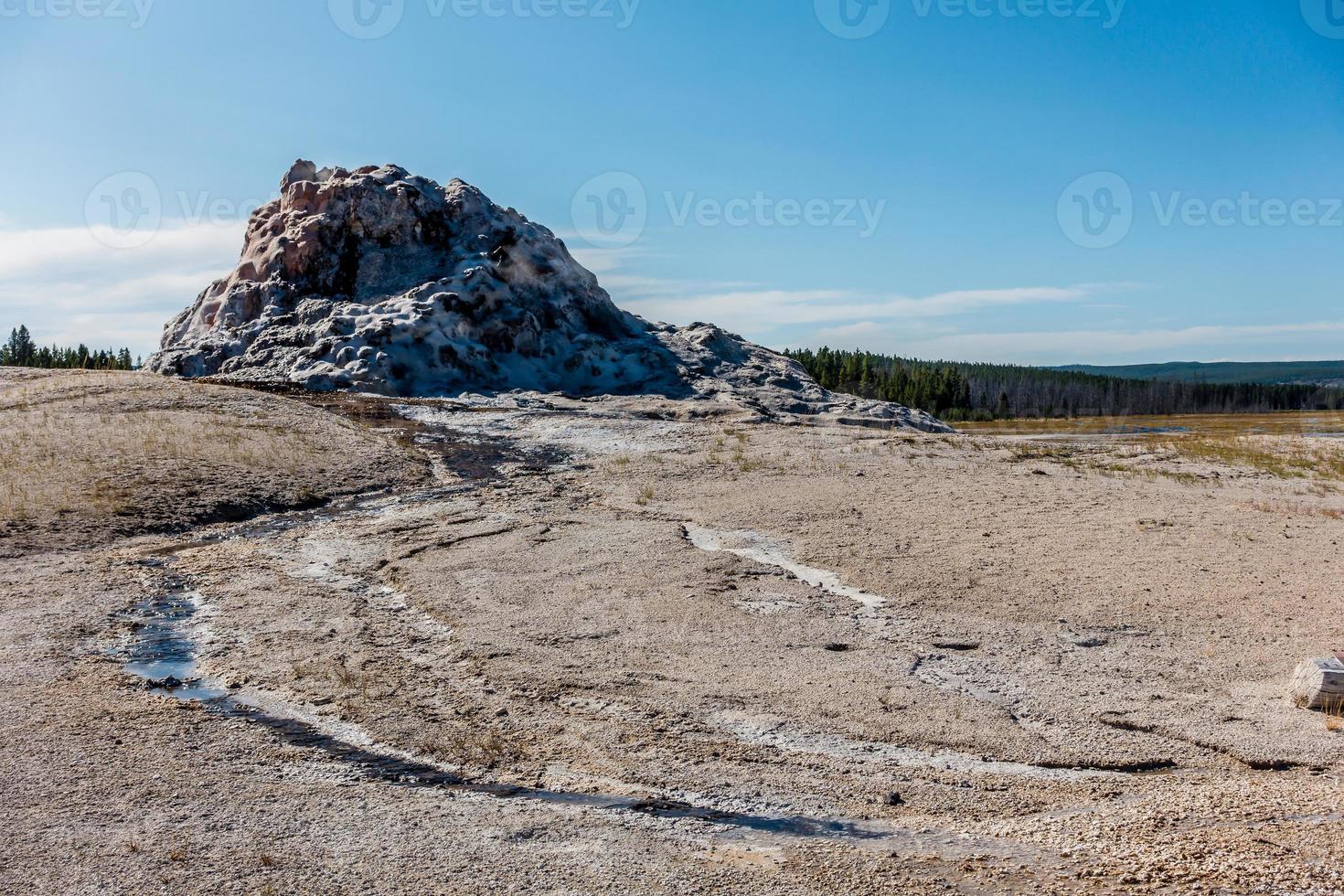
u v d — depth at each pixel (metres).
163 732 8.55
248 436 24.30
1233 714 8.94
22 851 6.27
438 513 19.03
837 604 12.55
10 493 18.30
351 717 9.07
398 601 13.23
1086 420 84.81
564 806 7.20
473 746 8.40
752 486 21.02
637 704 9.35
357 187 43.75
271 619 12.32
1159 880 5.77
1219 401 120.19
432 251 43.75
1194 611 12.01
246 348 39.53
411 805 7.09
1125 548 15.23
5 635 11.55
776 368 44.16
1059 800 7.35
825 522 17.38
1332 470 24.62
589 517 18.28
